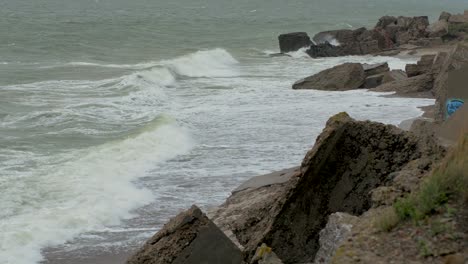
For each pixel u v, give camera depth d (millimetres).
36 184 21062
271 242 10547
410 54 73125
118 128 30203
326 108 35906
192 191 21391
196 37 89438
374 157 10609
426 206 7727
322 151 10453
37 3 151000
